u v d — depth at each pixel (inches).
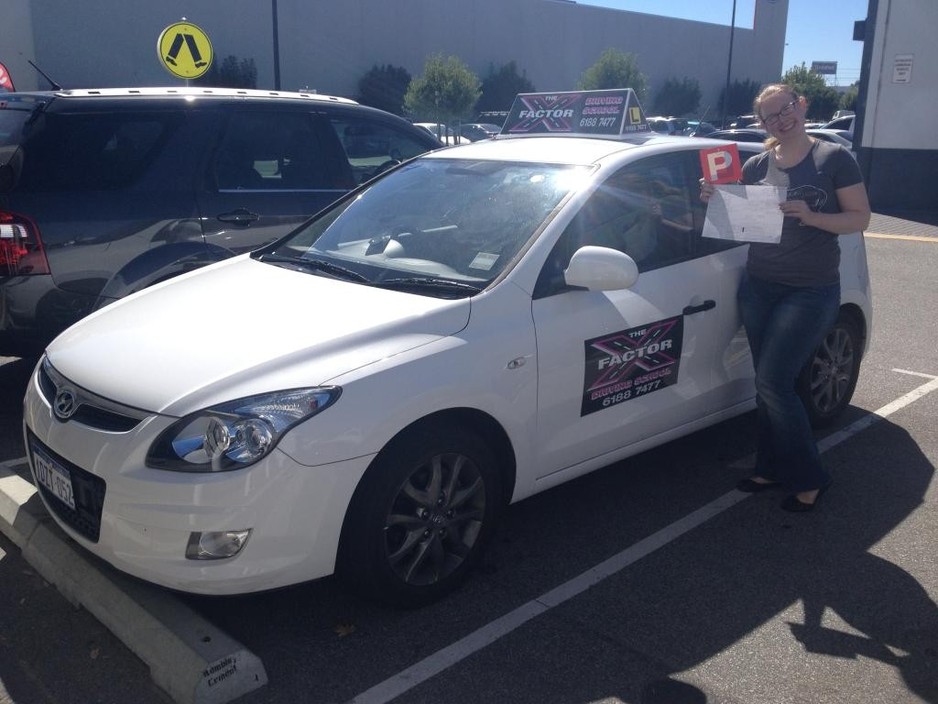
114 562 123.0
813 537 165.2
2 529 160.2
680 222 175.9
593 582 149.0
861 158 741.3
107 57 1480.1
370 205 181.8
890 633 135.1
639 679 123.9
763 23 2495.1
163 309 150.3
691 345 173.5
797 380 204.1
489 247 154.8
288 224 235.6
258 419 118.3
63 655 128.6
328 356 127.5
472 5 1921.8
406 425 128.3
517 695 120.6
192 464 117.0
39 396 139.6
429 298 143.1
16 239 194.9
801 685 122.8
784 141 162.9
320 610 140.3
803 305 165.3
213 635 122.2
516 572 152.2
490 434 144.8
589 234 159.2
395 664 127.0
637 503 179.3
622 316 157.9
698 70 2357.3
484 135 1267.2
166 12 1529.3
